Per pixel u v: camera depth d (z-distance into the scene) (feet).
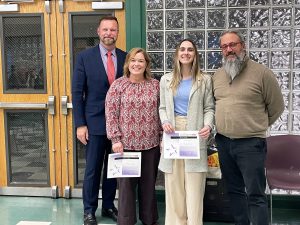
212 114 8.39
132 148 8.75
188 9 10.64
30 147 11.89
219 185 9.84
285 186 8.87
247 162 7.88
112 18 9.68
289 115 10.52
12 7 11.25
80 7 11.10
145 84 8.82
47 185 11.92
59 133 11.67
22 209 10.98
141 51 8.75
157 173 10.07
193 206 8.51
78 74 9.60
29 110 11.71
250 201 8.07
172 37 10.79
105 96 9.68
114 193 10.42
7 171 11.98
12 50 11.56
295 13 10.21
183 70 8.57
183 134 8.29
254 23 10.40
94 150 9.78
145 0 10.75
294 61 10.36
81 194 11.79
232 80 7.86
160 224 9.86
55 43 11.33
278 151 9.72
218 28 10.57
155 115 8.80
